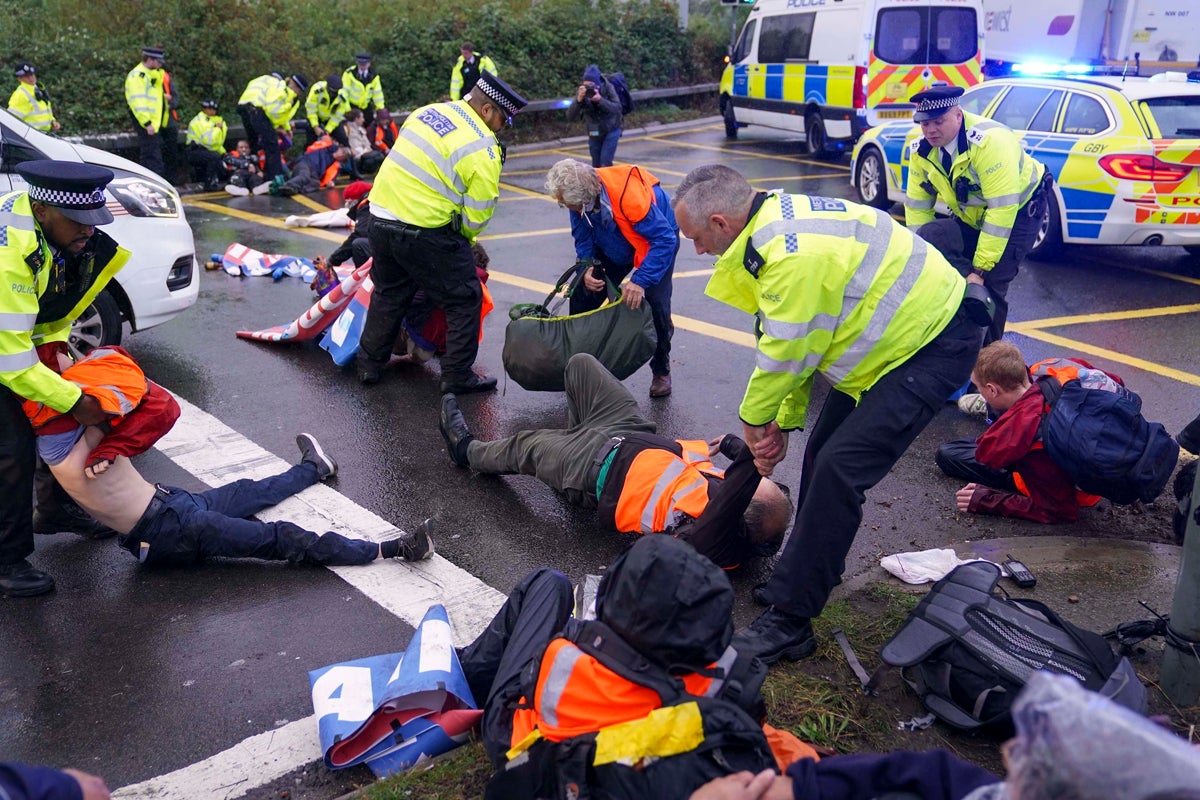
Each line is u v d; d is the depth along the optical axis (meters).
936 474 5.00
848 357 3.30
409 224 5.53
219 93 14.70
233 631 3.69
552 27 18.88
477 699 3.09
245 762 3.02
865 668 3.35
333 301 6.46
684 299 8.15
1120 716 1.29
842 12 14.42
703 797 1.99
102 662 3.51
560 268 9.03
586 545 4.34
